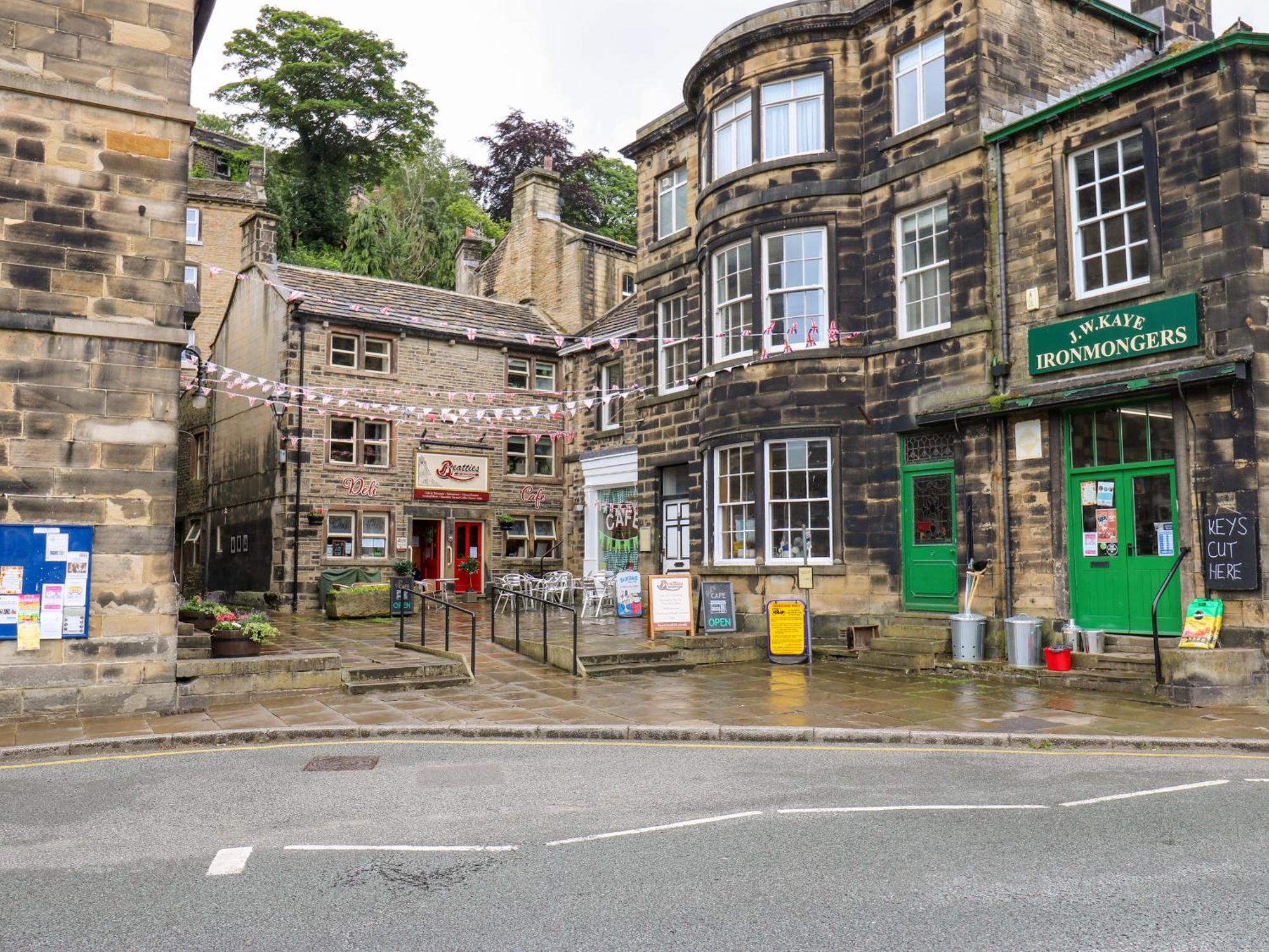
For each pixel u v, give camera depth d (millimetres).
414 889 5184
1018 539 13781
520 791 7410
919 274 15500
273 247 27297
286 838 6168
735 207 17000
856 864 5477
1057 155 13617
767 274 16688
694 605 17953
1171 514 12164
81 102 11023
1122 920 4598
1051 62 15602
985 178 14523
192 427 30375
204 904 4980
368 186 47562
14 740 9320
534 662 14508
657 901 4938
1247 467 11258
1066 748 9133
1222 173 11758
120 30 11305
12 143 10695
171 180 11516
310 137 45469
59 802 7191
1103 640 12547
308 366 24750
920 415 14883
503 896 5047
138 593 10984
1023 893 4977
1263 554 11094
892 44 15977
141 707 10875
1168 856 5578
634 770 8172
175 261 11445
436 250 40531
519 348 28000
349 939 4492
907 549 15352
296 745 9500
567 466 27000
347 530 25031
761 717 10398
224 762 8672
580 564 26047
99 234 11055
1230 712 10414
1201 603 11406
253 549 25578
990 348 14273
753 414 16531
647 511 20547
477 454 27250
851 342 16125
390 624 20172
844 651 14945
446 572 26531
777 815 6594
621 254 30500
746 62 17203
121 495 10977
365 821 6566
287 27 46312
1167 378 11742
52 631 10539
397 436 25922
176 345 11367
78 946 4445
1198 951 4234
